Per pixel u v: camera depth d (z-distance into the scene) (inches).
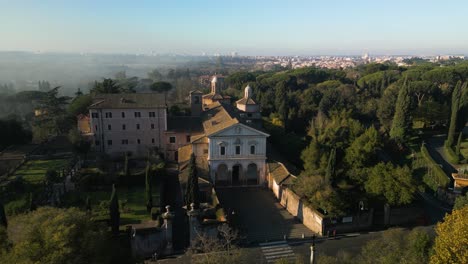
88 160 3095.5
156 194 2480.3
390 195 2186.3
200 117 3558.1
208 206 2249.0
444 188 2746.1
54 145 3243.1
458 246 1176.8
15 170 2726.4
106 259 1393.9
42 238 1227.9
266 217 2363.4
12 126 3499.0
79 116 3590.1
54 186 2411.4
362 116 4734.3
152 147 3309.5
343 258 1498.5
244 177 2913.4
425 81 4810.5
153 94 3437.5
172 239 2016.5
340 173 2411.4
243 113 3929.6
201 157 2906.0
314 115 4709.6
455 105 3550.7
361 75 7244.1
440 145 3870.6
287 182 2588.6
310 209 2196.1
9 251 1250.6
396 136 3715.6
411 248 1360.7
